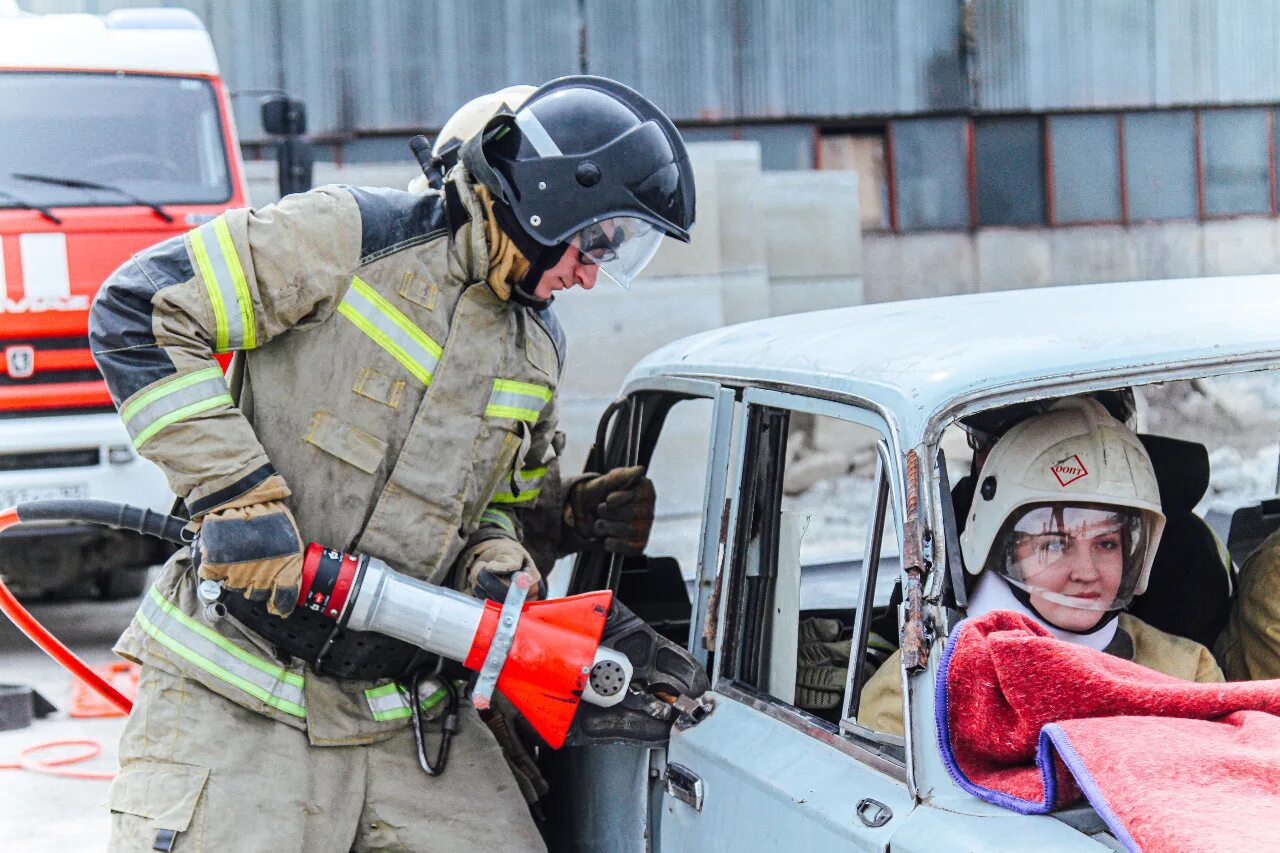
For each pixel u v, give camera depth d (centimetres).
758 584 240
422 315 234
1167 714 182
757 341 261
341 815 240
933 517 193
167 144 655
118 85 661
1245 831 155
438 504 237
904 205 1238
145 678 239
